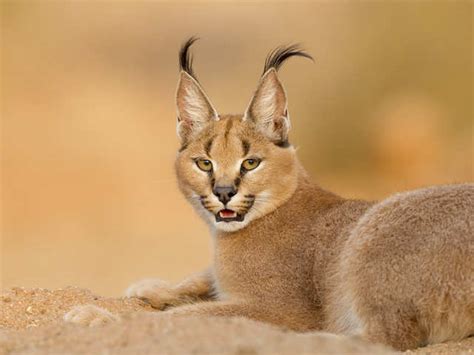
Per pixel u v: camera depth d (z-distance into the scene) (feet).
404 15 179.32
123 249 129.29
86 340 46.39
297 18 221.25
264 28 235.61
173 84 215.92
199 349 42.24
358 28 186.09
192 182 60.54
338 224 57.16
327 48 191.62
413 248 49.88
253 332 44.86
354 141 169.58
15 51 214.48
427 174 157.17
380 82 175.52
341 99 175.11
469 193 51.01
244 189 58.85
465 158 157.07
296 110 178.40
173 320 47.83
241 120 61.05
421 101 168.86
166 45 232.94
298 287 57.06
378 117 171.32
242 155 59.31
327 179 165.17
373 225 52.26
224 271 59.31
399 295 49.78
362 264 51.47
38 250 128.67
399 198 52.85
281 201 59.62
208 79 217.36
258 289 57.88
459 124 166.20
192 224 143.23
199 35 235.81
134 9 244.22
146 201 152.76
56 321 56.29
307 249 57.36
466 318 48.73
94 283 110.22
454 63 172.04
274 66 61.31
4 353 46.44
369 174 165.27
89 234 137.18
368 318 50.88
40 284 108.68
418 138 162.20
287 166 60.18
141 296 62.69
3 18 221.05
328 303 55.36
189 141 61.93
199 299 63.10
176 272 116.26
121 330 46.96
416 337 49.55
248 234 59.06
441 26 174.70
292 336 44.78
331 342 44.06
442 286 48.73
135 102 202.80
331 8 207.00
